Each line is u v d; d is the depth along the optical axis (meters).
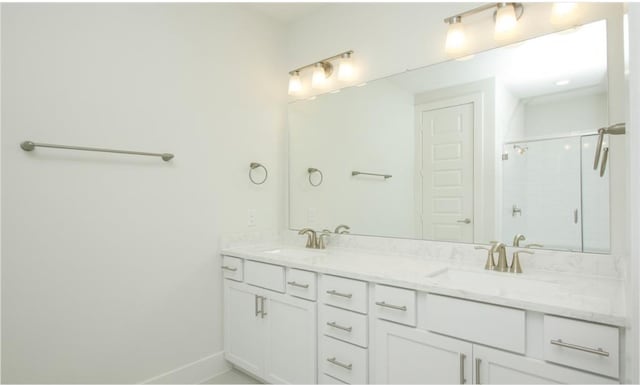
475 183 1.73
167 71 1.99
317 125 2.47
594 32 1.42
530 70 1.57
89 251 1.67
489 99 1.68
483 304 1.17
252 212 2.45
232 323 2.17
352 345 1.54
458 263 1.74
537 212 1.55
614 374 0.94
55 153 1.56
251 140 2.46
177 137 2.03
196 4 2.14
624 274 1.25
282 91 2.68
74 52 1.62
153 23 1.93
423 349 1.32
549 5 1.53
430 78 1.88
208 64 2.20
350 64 2.24
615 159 1.37
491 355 1.15
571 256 1.46
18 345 1.46
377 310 1.46
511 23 1.57
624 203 1.34
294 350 1.79
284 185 2.68
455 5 1.81
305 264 1.72
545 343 1.05
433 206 1.87
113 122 1.75
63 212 1.58
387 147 2.06
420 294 1.34
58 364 1.57
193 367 2.07
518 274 1.47
